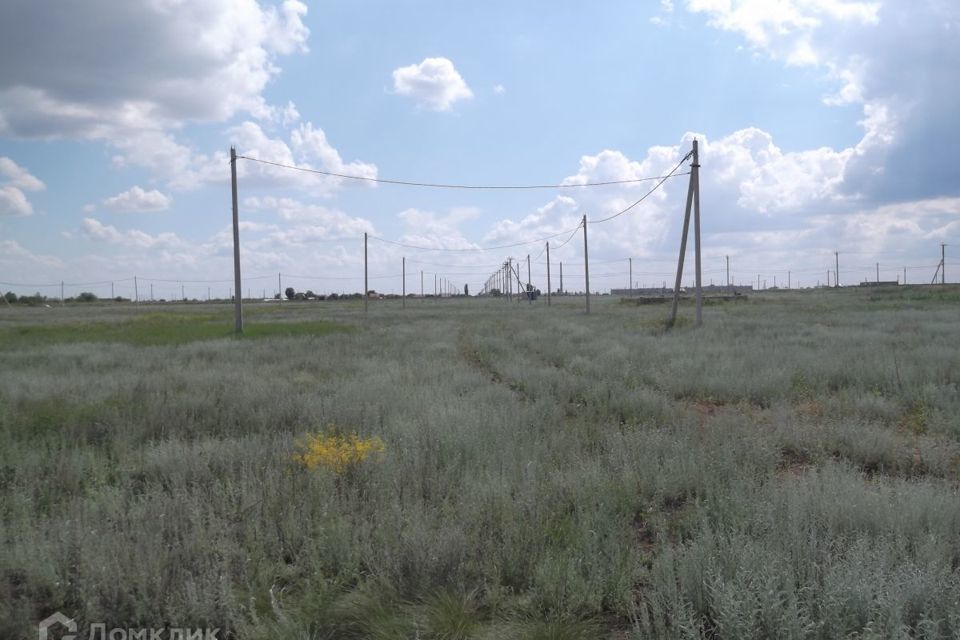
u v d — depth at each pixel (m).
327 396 13.52
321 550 5.46
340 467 7.40
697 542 5.26
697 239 34.66
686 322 37.69
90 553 5.02
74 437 10.01
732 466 7.53
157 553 5.02
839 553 4.96
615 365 18.52
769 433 9.75
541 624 4.40
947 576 4.63
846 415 11.44
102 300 185.38
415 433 9.12
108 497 6.78
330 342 28.84
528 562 5.15
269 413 11.30
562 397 13.58
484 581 4.93
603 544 5.46
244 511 6.18
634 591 5.01
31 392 13.98
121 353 23.67
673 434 9.61
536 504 6.22
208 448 8.66
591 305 88.19
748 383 14.58
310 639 4.30
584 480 7.14
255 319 55.09
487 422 9.99
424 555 5.06
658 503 6.79
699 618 4.43
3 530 5.70
